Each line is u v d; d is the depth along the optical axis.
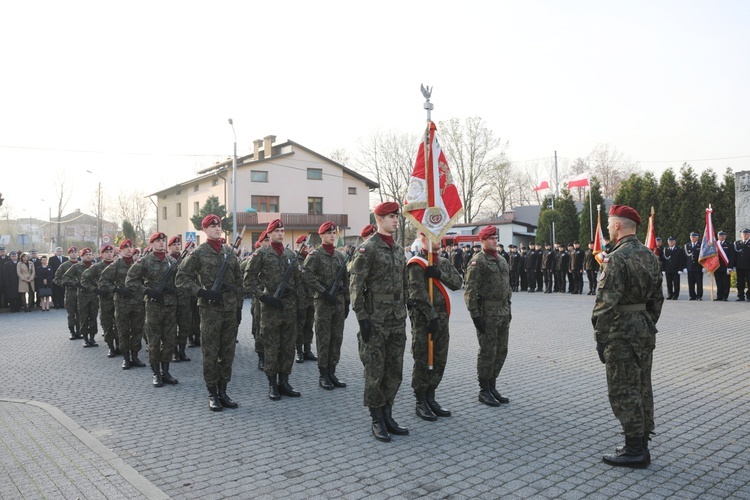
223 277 6.66
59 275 14.49
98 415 6.23
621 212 4.71
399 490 4.10
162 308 7.77
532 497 3.95
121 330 8.88
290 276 7.09
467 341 10.74
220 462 4.73
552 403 6.39
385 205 5.65
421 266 6.05
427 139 6.48
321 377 7.50
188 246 8.34
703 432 5.25
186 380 8.14
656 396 6.52
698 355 8.79
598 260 19.59
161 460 4.79
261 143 48.06
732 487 4.05
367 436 5.39
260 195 41.81
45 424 5.80
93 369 8.98
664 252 17.94
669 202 31.42
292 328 7.08
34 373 8.66
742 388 6.80
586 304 17.30
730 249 16.81
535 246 22.80
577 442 5.09
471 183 50.84
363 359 5.43
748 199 20.33
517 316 14.37
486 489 4.09
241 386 7.66
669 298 17.73
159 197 51.25
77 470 4.52
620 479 4.23
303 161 43.53
